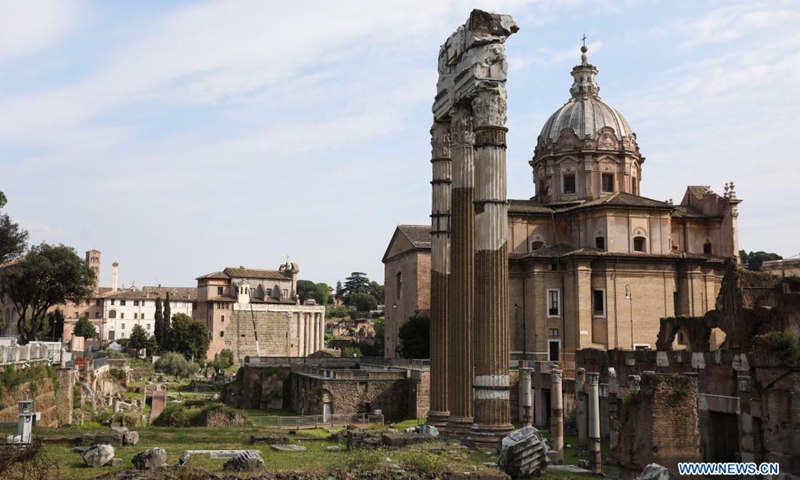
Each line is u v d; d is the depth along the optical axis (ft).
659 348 190.19
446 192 119.85
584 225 264.11
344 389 223.92
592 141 279.49
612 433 140.67
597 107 288.30
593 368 204.44
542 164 289.74
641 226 258.57
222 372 413.59
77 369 211.61
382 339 488.02
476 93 102.73
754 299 161.38
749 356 132.57
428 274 302.25
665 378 107.24
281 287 598.34
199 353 512.63
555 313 252.62
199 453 90.48
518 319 257.96
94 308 622.95
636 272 249.55
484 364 98.37
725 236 274.57
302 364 268.82
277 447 101.45
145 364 435.53
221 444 107.04
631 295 247.70
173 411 196.95
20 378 152.46
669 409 105.91
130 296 632.38
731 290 164.14
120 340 564.71
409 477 72.23
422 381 223.10
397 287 329.31
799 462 122.01
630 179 283.38
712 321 171.32
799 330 140.97
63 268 312.71
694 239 279.08
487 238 99.81
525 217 274.98
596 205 257.55
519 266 260.42
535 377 213.66
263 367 264.52
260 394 262.06
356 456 81.87
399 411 227.81
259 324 561.02
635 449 108.88
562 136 283.79
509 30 104.12
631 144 285.23
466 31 105.91
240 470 74.69
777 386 126.82
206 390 346.33
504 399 98.17
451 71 113.09
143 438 110.83
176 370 429.38
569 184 282.97
